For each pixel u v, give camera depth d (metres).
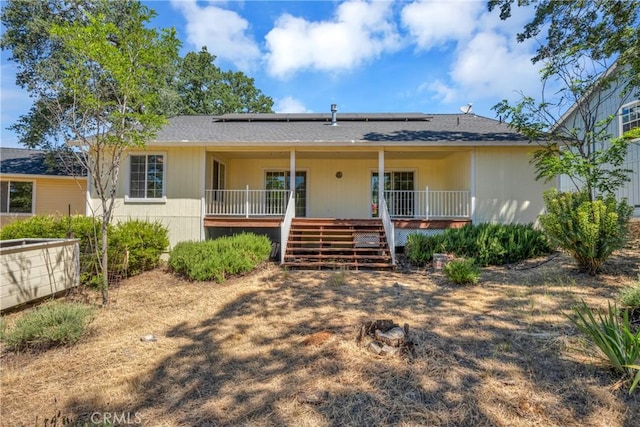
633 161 9.97
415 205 11.86
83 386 3.06
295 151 10.77
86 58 5.05
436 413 2.48
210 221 10.37
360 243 9.30
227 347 3.82
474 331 3.92
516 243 8.00
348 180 12.99
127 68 5.14
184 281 7.10
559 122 7.95
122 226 7.98
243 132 11.22
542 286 5.61
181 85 23.44
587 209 5.82
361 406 2.60
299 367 3.25
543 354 3.28
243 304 5.45
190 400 2.80
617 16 6.95
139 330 4.45
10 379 3.21
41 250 5.73
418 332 3.91
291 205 9.97
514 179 10.12
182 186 10.30
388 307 4.97
